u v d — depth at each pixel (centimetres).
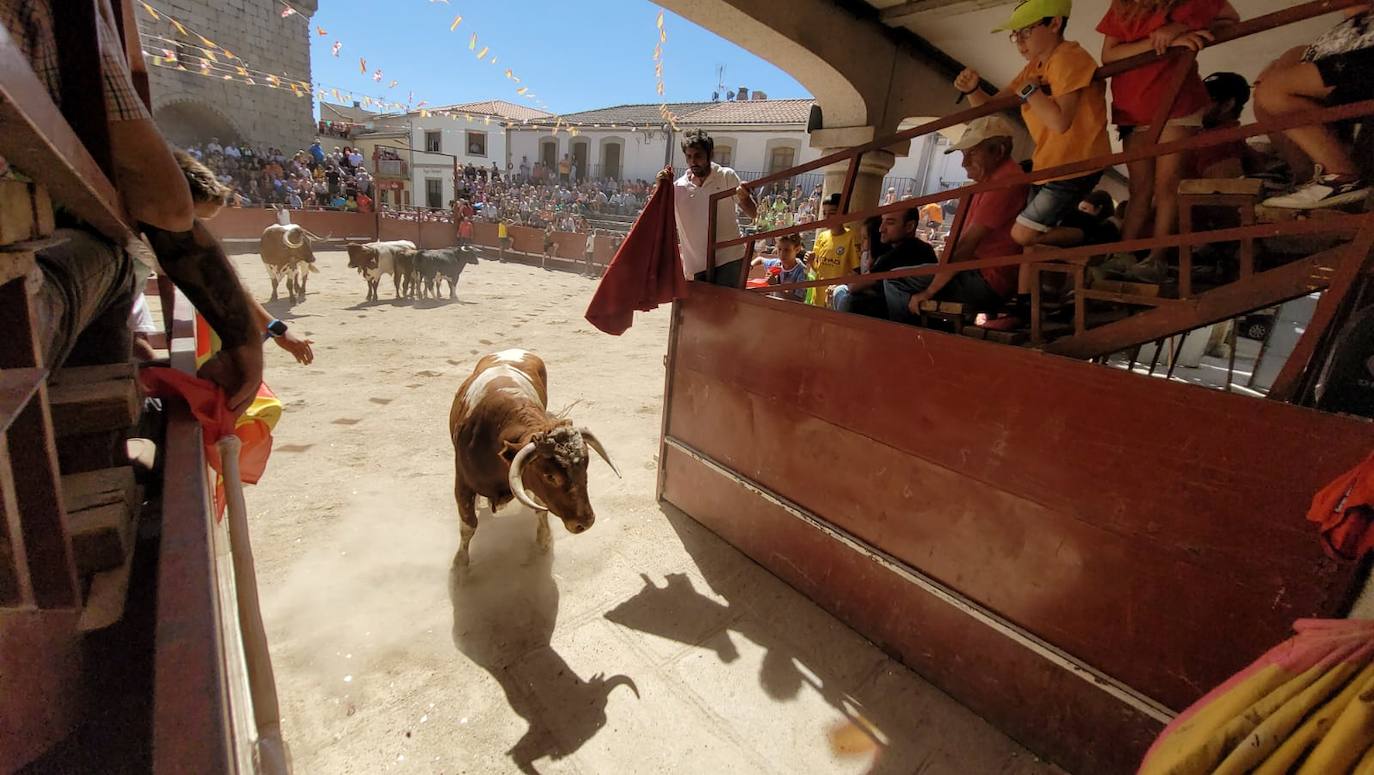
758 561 391
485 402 342
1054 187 257
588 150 3275
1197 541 208
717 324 394
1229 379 303
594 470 509
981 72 672
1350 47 189
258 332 196
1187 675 217
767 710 280
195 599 97
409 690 273
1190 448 206
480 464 328
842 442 326
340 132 3444
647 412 648
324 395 618
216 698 80
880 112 591
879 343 300
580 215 2766
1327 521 146
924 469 289
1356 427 172
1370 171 190
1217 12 212
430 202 3375
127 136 121
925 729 276
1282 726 131
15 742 93
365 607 322
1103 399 225
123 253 158
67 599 90
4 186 69
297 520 393
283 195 2255
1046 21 243
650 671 297
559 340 937
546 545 386
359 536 384
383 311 1089
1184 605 214
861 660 315
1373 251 168
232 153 2291
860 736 271
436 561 367
